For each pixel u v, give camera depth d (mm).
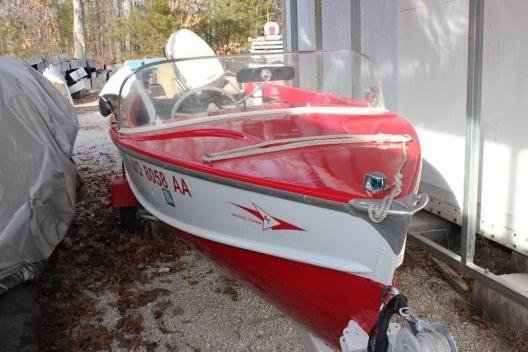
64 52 28781
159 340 3322
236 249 2666
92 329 3443
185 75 3520
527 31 3088
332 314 2506
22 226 3121
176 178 2764
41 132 3529
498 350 3070
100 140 10211
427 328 2055
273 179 2334
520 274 3268
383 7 4520
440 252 3658
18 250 3100
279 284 2605
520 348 3057
